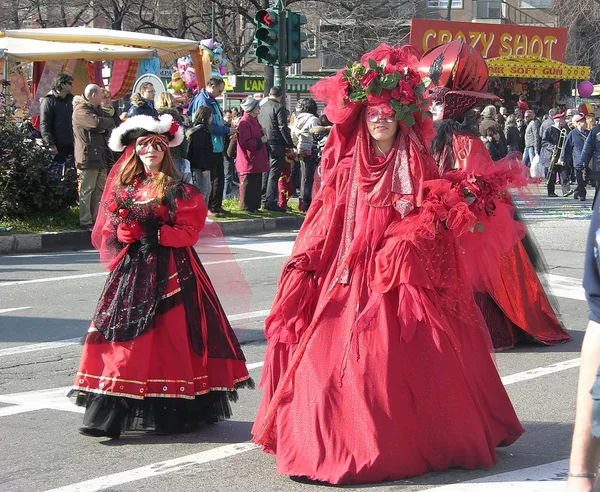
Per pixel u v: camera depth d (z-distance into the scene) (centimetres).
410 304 436
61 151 1427
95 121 1310
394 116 451
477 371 462
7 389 630
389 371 428
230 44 3803
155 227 526
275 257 1208
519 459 469
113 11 3694
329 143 481
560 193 2317
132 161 541
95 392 514
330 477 423
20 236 1279
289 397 448
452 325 455
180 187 532
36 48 1853
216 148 1465
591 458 241
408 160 459
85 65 2103
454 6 5134
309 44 4106
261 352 727
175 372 521
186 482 453
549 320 751
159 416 525
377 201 454
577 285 1009
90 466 480
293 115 1853
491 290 704
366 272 446
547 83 3622
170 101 1237
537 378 648
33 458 494
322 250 463
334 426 430
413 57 475
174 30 3781
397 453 424
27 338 777
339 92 462
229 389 538
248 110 1530
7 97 1489
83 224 1344
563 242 1338
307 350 445
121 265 528
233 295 577
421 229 445
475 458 443
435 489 420
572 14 4631
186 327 523
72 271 1102
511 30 3431
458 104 665
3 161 1345
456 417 438
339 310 447
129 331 514
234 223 1470
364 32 3922
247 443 514
